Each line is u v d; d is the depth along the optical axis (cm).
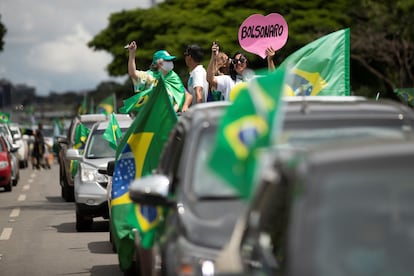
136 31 9056
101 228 2764
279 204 770
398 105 1108
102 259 2102
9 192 4500
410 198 662
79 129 3591
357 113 1072
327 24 7769
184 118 1229
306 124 1046
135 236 1480
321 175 671
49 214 3253
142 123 1541
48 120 19700
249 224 784
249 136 761
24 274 1912
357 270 645
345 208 661
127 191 1593
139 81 2069
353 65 8862
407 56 7850
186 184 1051
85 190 2644
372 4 7719
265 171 724
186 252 932
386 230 656
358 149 688
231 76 2116
